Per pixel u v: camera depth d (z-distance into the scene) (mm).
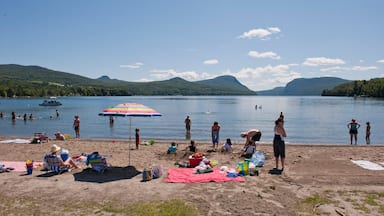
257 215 7344
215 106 97562
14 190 9344
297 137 30125
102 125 40094
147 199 8484
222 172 11391
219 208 7781
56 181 10328
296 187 9633
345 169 12031
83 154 15250
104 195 8859
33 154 15711
